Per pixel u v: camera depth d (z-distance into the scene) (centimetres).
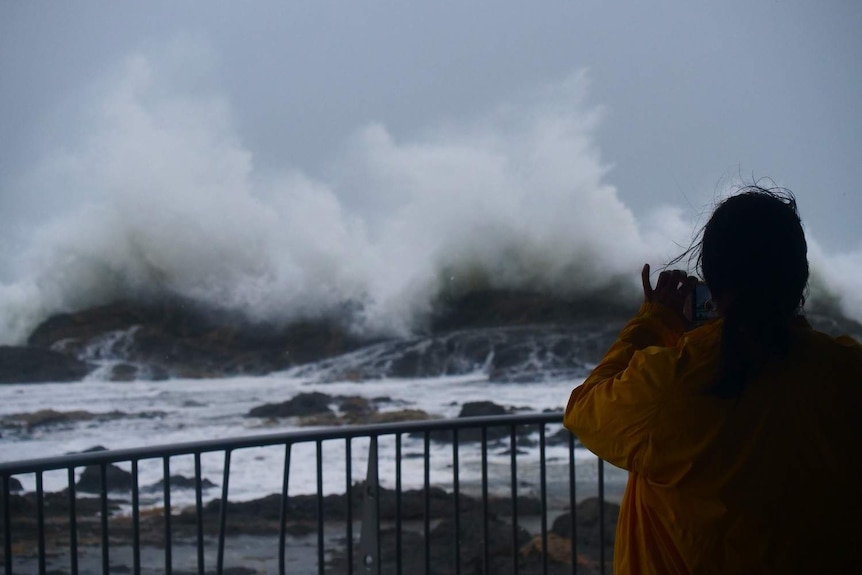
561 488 1212
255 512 1046
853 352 174
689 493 169
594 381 190
